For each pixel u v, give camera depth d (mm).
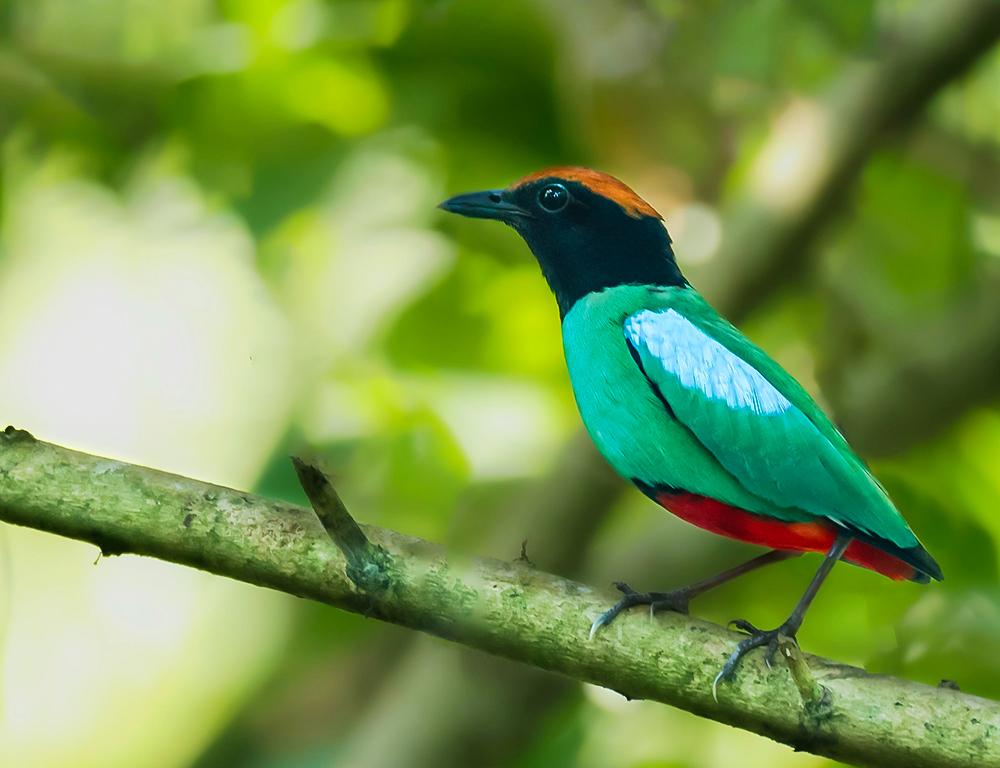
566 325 8906
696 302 8766
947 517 10984
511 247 11898
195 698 13391
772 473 7895
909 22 11766
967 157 12734
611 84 11625
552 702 11109
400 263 12391
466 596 6840
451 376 11992
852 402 11844
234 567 6918
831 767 9766
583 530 10852
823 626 10633
